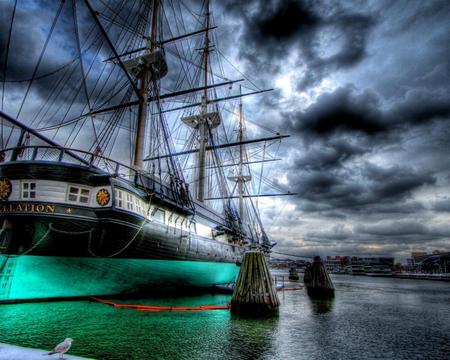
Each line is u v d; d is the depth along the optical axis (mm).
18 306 14781
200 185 42250
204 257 26219
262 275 17625
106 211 15258
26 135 16078
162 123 25766
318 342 11711
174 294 26484
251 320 15273
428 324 16891
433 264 173500
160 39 30109
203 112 45719
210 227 29031
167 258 21062
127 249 17578
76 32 15547
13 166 14430
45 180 14625
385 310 22953
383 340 12562
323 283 35188
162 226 20188
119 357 8578
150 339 10609
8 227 14328
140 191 18547
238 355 9422
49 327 11398
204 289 30734
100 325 12172
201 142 44469
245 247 39062
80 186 15375
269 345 10812
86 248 15898
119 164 16688
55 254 15430
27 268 15062
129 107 29375
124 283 19562
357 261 197500
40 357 4910
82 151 15234
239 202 62250
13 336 9992
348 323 16516
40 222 14367
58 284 16422
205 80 48125
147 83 26953
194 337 11312
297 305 24562
